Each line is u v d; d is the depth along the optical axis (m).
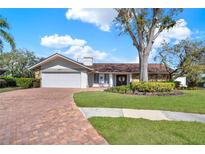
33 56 41.91
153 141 4.90
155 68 29.77
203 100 11.64
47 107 8.99
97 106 9.34
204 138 5.16
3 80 23.95
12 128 5.94
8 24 20.59
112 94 14.41
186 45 25.95
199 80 26.14
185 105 9.88
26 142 4.91
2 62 37.56
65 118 7.08
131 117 7.45
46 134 5.45
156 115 7.91
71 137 5.23
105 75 29.22
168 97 12.97
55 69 25.61
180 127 6.12
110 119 6.94
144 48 17.11
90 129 5.88
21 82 23.30
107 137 5.13
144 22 16.64
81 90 19.42
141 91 15.47
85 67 25.23
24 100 11.22
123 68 29.58
